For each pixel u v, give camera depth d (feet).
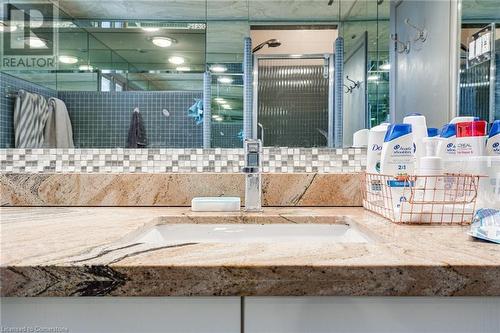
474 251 1.46
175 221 2.66
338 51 3.57
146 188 3.15
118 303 1.32
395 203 2.30
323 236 2.67
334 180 3.17
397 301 1.32
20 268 1.27
